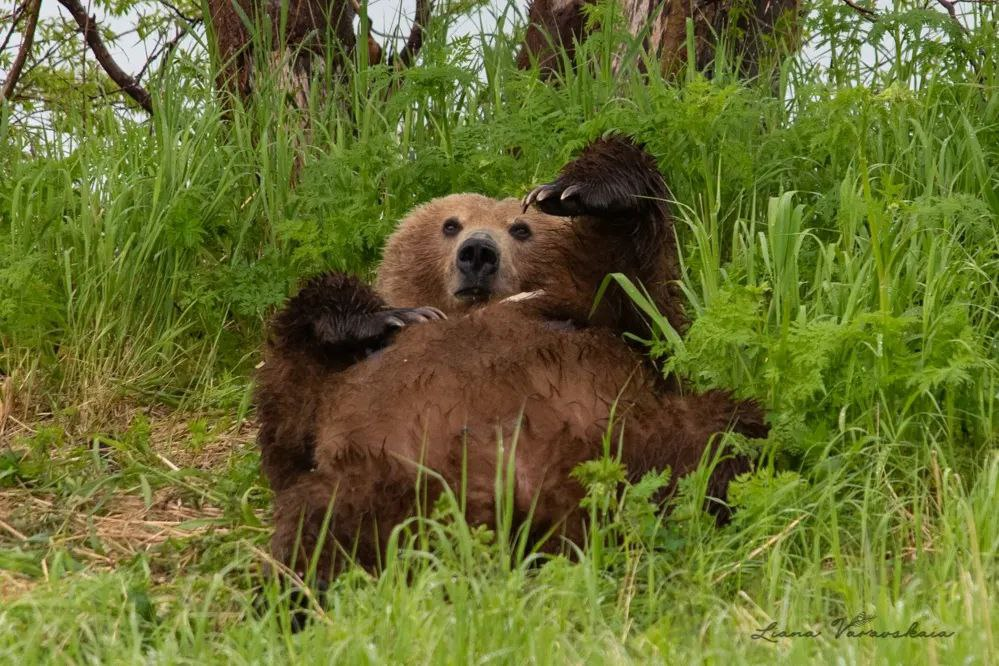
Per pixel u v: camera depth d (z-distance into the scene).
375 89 15.40
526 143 13.74
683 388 10.01
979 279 11.16
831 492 8.66
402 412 8.66
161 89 16.27
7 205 14.50
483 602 7.26
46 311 13.52
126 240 14.30
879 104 11.90
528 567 8.52
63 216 14.64
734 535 8.60
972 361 9.52
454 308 11.41
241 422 12.95
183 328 13.88
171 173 14.57
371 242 13.35
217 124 15.32
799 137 13.37
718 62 14.56
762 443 8.84
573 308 10.24
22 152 16.48
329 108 15.91
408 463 8.46
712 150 13.09
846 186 10.85
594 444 8.66
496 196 13.75
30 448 11.88
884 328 9.72
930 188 11.91
